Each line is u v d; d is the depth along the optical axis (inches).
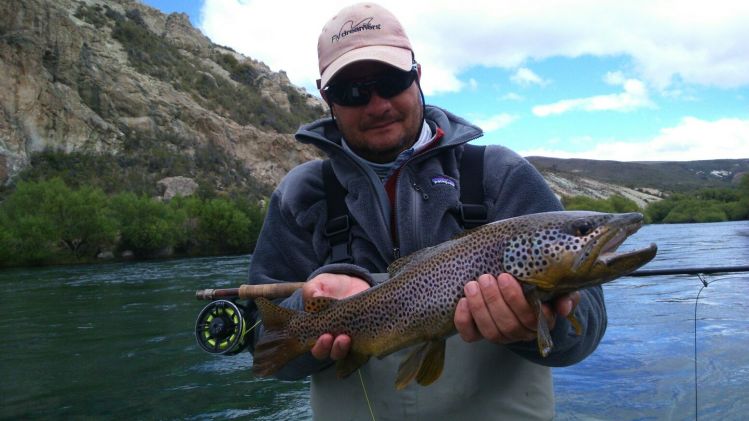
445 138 35.6
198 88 933.8
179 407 76.0
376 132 34.9
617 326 105.3
